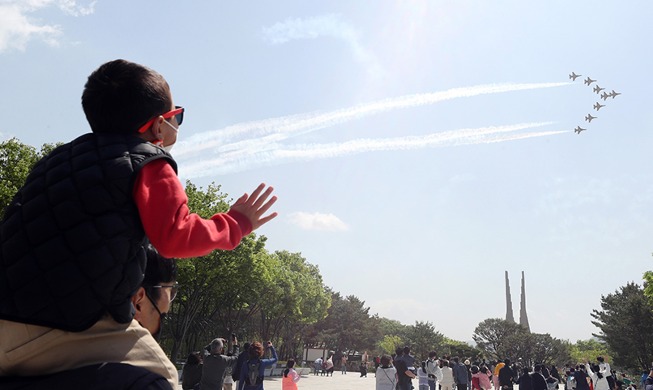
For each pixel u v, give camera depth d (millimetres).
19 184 23219
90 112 1507
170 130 1608
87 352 1229
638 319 72188
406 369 13445
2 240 1263
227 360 9312
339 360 82750
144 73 1541
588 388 20453
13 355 1207
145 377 1219
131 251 1295
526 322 198750
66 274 1192
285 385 11836
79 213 1238
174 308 37562
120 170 1307
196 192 31297
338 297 98625
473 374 23062
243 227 1487
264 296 49625
